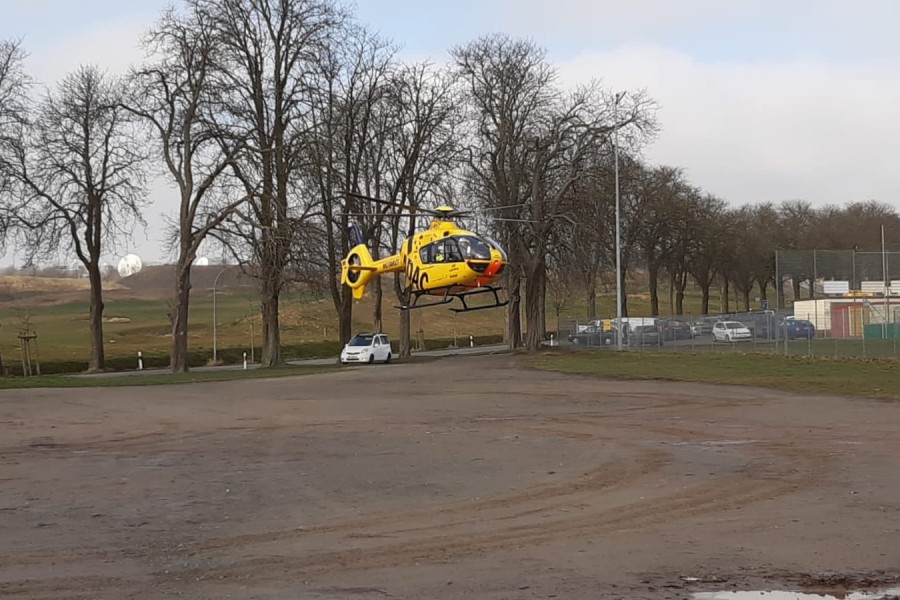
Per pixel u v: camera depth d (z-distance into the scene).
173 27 38.47
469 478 12.09
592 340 57.56
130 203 46.38
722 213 73.56
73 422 19.61
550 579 7.12
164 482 11.91
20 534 8.85
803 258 51.31
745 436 16.39
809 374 30.94
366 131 49.59
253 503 10.42
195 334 83.75
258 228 38.31
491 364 42.50
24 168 41.44
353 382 32.34
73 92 44.47
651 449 14.84
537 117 50.53
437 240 29.92
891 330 46.88
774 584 6.95
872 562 7.58
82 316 96.25
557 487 11.37
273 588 6.93
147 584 7.06
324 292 45.25
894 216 80.12
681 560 7.70
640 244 66.44
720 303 110.88
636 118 49.50
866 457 13.66
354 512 9.88
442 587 6.91
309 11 42.09
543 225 50.00
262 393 27.64
